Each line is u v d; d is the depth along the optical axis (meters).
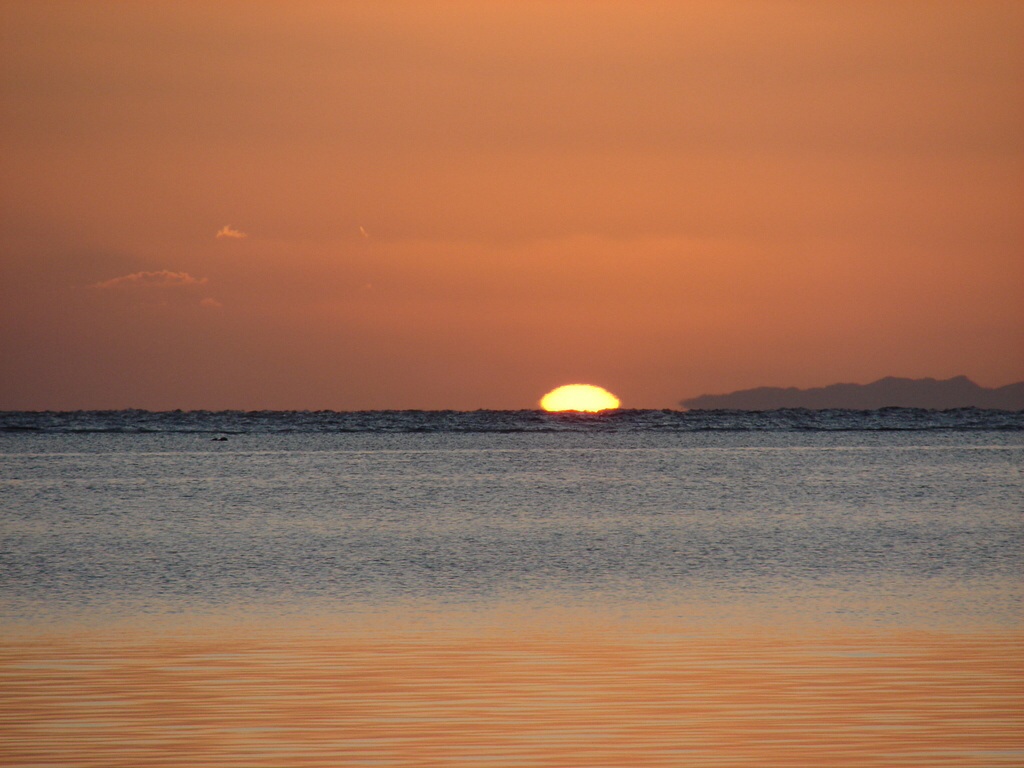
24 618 90.19
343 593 103.94
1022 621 88.00
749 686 68.56
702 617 90.44
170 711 63.66
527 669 72.69
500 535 158.75
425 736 59.50
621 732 60.12
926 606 95.44
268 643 80.38
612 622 88.31
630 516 189.12
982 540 150.38
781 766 55.34
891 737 59.31
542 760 56.09
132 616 91.25
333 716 62.78
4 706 64.50
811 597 100.81
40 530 165.50
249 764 55.56
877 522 177.00
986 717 62.53
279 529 167.38
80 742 58.56
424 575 116.25
